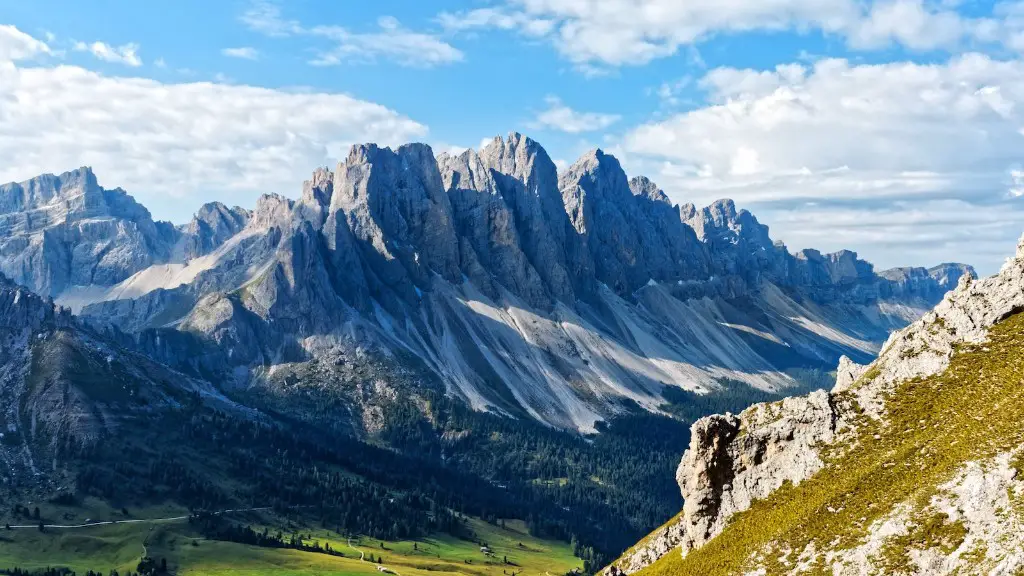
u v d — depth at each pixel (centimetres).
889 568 10356
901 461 12188
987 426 11662
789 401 14250
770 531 12519
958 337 13925
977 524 10062
